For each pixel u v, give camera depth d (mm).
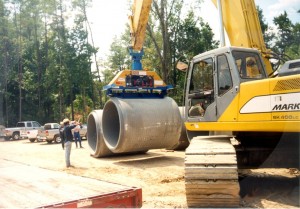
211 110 7289
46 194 4023
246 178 8461
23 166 6586
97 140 14695
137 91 14094
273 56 7996
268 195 6969
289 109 5977
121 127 12477
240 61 7184
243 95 6668
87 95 54625
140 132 12641
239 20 8227
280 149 7191
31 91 47656
